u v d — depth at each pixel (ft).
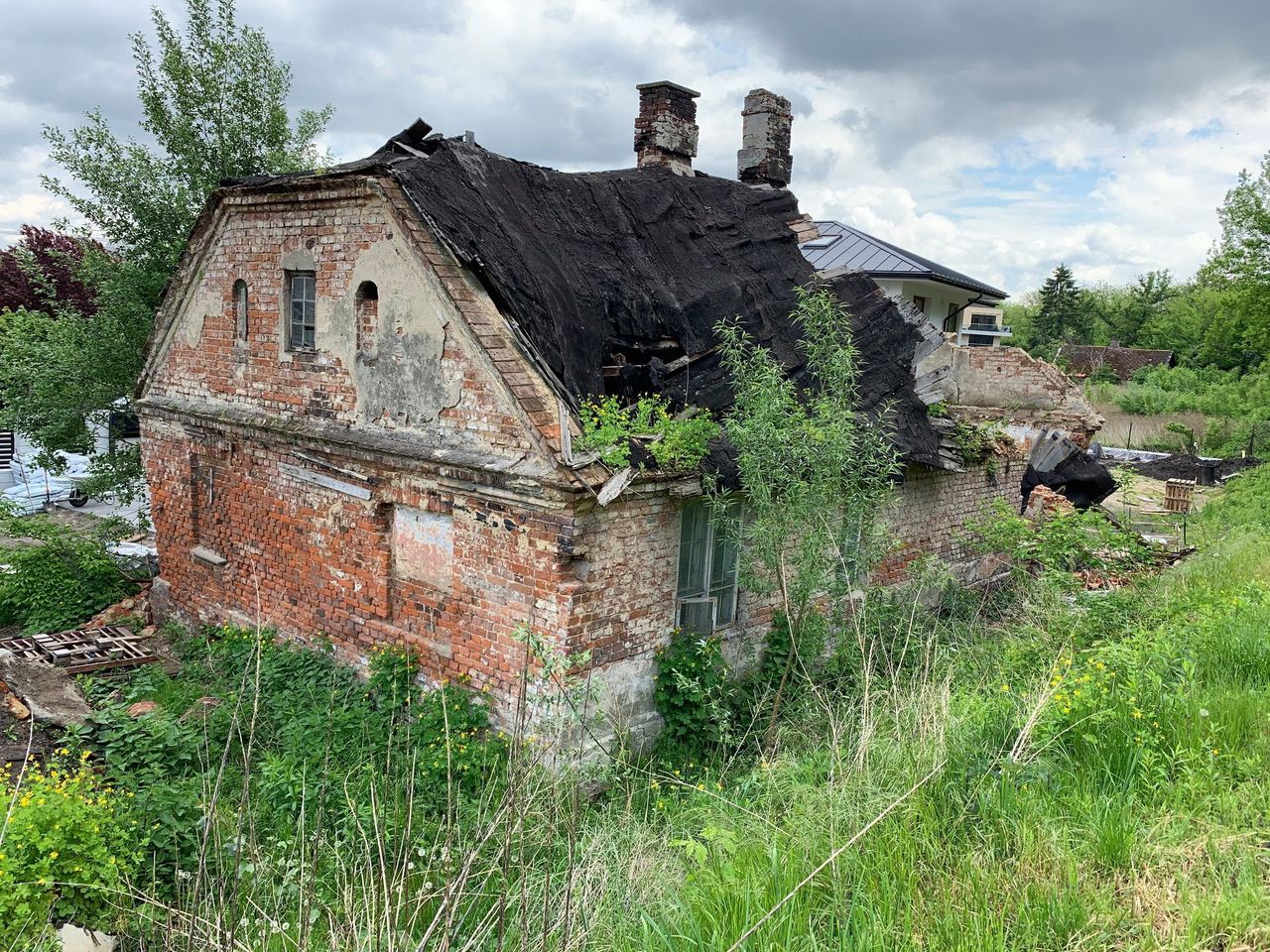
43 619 42.63
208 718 28.09
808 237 45.34
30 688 30.71
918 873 14.78
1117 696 19.95
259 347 34.65
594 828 20.74
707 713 28.35
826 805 17.70
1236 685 20.66
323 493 32.65
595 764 24.88
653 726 28.84
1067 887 13.83
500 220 29.50
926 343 43.55
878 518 32.83
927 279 76.59
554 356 27.17
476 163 31.04
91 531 51.08
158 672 34.12
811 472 26.20
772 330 36.45
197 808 21.63
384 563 30.81
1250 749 17.52
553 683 25.20
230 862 18.90
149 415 40.86
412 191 27.40
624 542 27.02
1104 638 26.40
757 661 32.89
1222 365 180.75
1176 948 12.35
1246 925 12.54
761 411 25.12
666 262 35.42
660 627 28.86
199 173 51.29
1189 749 17.35
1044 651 26.53
